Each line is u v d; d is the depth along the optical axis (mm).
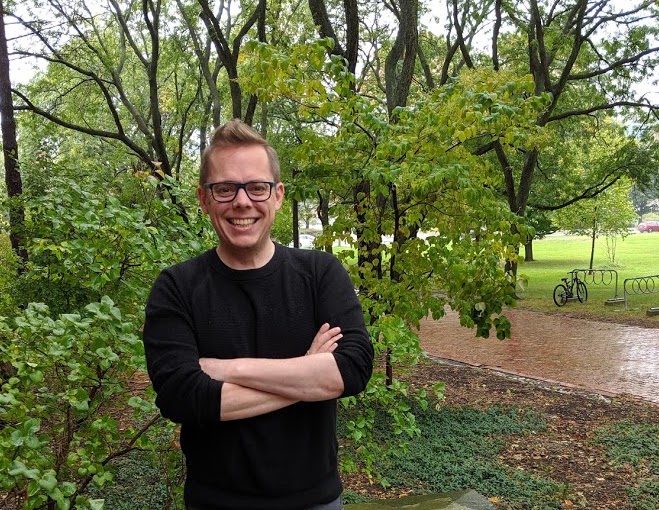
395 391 4492
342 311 1886
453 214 7105
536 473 6293
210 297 1821
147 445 3207
